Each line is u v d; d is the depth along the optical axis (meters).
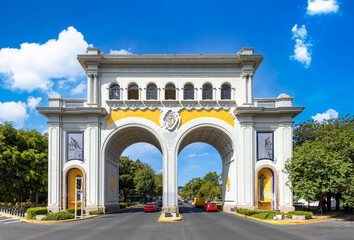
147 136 39.44
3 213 35.03
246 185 33.47
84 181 33.44
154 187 78.44
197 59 35.19
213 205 39.03
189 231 20.42
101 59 34.81
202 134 39.66
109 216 31.69
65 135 34.38
